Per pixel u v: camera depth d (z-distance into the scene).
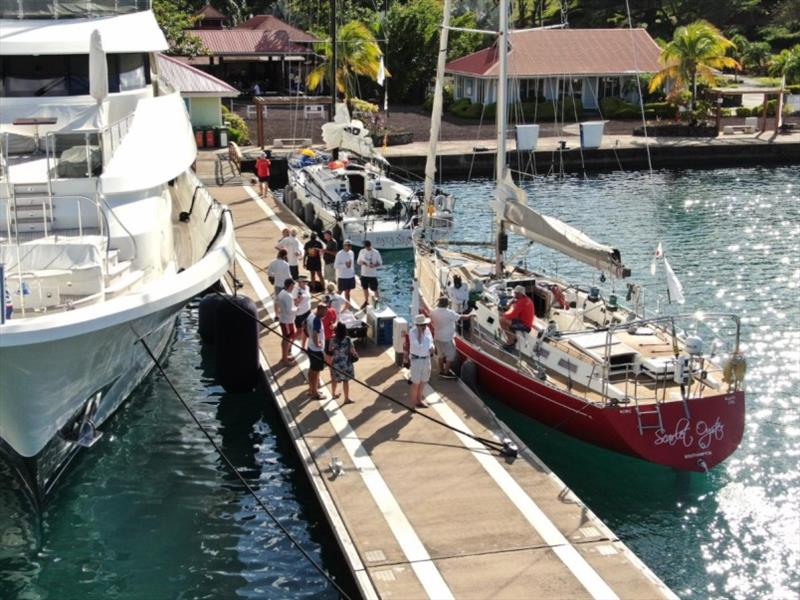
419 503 12.23
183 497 14.04
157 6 51.25
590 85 51.38
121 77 18.00
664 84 51.53
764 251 27.72
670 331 16.91
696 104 48.53
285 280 17.83
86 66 17.31
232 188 34.81
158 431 16.11
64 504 13.75
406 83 56.34
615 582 10.52
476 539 11.38
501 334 16.78
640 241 29.14
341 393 15.90
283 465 15.03
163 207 16.12
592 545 11.27
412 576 10.62
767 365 18.86
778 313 22.02
